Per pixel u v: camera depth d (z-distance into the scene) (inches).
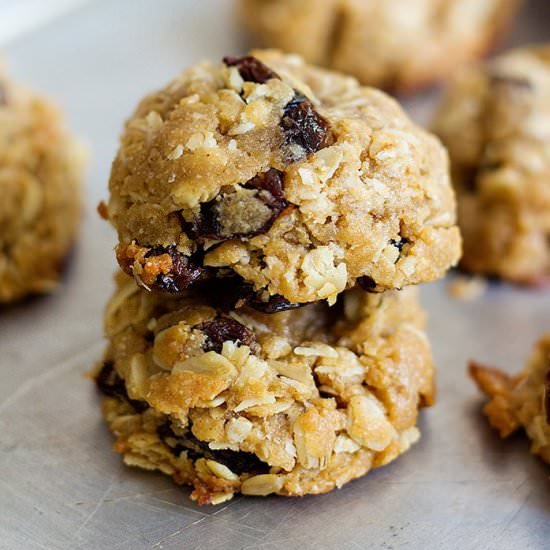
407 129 10.9
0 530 10.9
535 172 13.1
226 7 16.6
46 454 11.5
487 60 16.3
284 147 10.4
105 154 14.4
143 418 11.1
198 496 10.9
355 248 10.4
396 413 11.0
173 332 10.7
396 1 15.1
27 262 13.0
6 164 12.7
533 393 11.6
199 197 10.2
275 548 10.7
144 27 16.3
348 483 11.2
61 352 12.5
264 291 10.4
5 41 15.9
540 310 13.1
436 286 13.3
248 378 10.6
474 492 11.2
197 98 10.7
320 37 15.3
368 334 11.1
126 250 10.4
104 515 11.0
